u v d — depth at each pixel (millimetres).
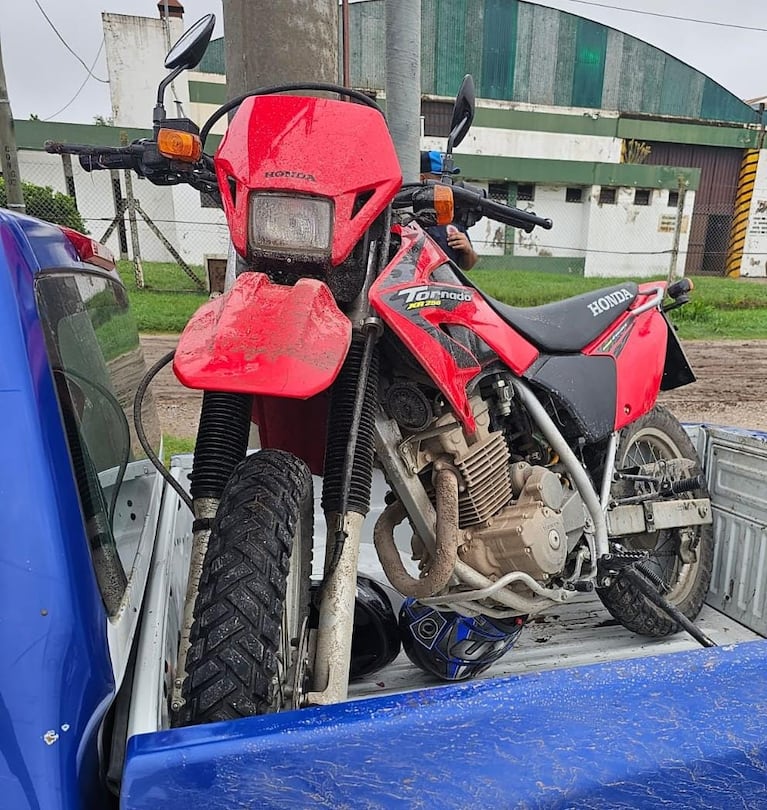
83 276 1659
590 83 26406
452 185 2297
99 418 1511
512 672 2459
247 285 1585
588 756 1146
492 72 25656
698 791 1197
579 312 2490
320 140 1656
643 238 24203
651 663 1262
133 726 1134
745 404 8531
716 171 27453
